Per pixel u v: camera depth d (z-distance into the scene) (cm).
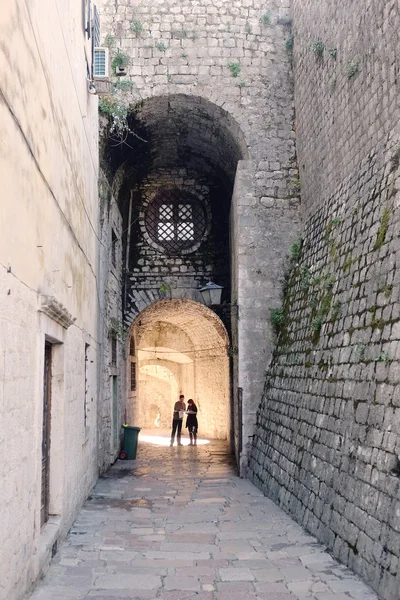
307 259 1054
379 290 621
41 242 463
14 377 370
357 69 821
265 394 1124
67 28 632
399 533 445
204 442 1775
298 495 745
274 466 914
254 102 1244
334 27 934
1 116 332
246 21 1268
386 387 538
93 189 952
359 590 463
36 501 441
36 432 438
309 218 1111
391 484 480
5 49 341
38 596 430
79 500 750
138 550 585
